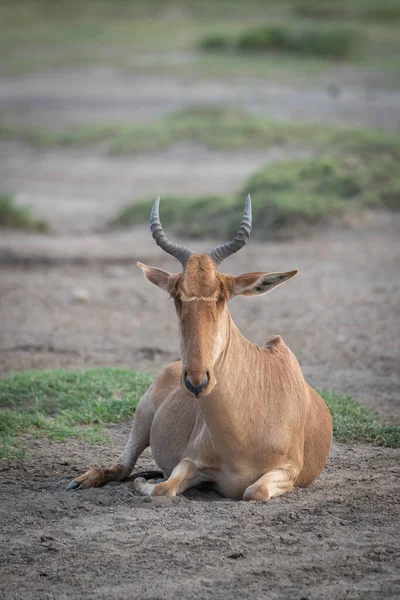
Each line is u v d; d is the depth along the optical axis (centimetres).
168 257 6888
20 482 2825
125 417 3559
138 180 10225
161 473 2945
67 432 3334
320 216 7356
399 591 1973
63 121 13612
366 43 19862
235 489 2609
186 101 14500
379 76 16450
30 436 3303
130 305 5644
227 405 2502
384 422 3512
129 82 16688
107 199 9419
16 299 5794
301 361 4409
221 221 7600
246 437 2542
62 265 6725
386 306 5334
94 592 2002
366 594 1961
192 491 2689
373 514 2445
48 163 11419
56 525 2397
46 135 12500
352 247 6819
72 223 8419
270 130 11531
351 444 3291
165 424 2811
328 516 2411
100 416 3534
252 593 1973
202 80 16450
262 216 7381
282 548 2200
